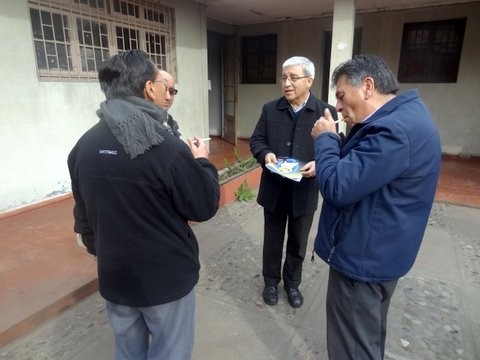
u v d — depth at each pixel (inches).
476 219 167.9
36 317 90.2
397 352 84.4
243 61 353.1
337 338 60.2
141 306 51.8
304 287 112.0
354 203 53.0
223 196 184.5
